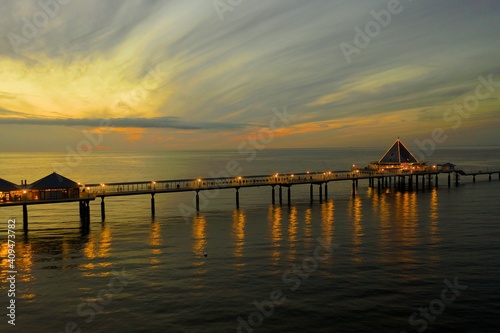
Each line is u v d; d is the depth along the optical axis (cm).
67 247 3975
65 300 2739
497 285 2873
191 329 2344
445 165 9156
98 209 6306
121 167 17250
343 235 4325
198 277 3116
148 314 2530
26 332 2338
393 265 3309
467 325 2338
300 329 2327
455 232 4375
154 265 3403
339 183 9844
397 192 8006
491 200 6700
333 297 2723
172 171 14550
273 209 6128
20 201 4669
